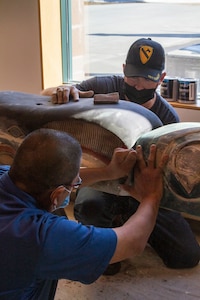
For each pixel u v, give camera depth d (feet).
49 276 3.78
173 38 8.85
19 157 3.87
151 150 4.64
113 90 7.17
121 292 6.58
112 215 6.93
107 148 4.94
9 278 3.68
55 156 3.80
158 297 6.46
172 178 4.51
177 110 8.28
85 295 6.53
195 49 8.69
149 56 6.39
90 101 5.51
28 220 3.74
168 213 7.32
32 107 5.39
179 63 8.93
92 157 5.03
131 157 4.65
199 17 8.44
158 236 7.16
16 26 9.59
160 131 4.91
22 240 3.62
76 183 4.16
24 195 3.88
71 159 3.90
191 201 4.46
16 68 9.97
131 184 4.85
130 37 9.36
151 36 9.09
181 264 7.12
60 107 5.25
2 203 3.84
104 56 9.82
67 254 3.69
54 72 9.91
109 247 3.90
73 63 10.11
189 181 4.41
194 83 8.09
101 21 9.55
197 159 4.42
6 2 9.50
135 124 5.01
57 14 9.55
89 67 10.05
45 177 3.82
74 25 9.80
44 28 9.36
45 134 3.91
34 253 3.60
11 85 10.20
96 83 7.18
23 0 9.29
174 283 6.80
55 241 3.66
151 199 4.51
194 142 4.55
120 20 9.34
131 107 5.27
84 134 5.01
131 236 4.10
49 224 3.75
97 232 3.92
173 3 8.60
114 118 4.94
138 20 9.12
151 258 7.48
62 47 9.88
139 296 6.49
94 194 6.87
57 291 6.62
